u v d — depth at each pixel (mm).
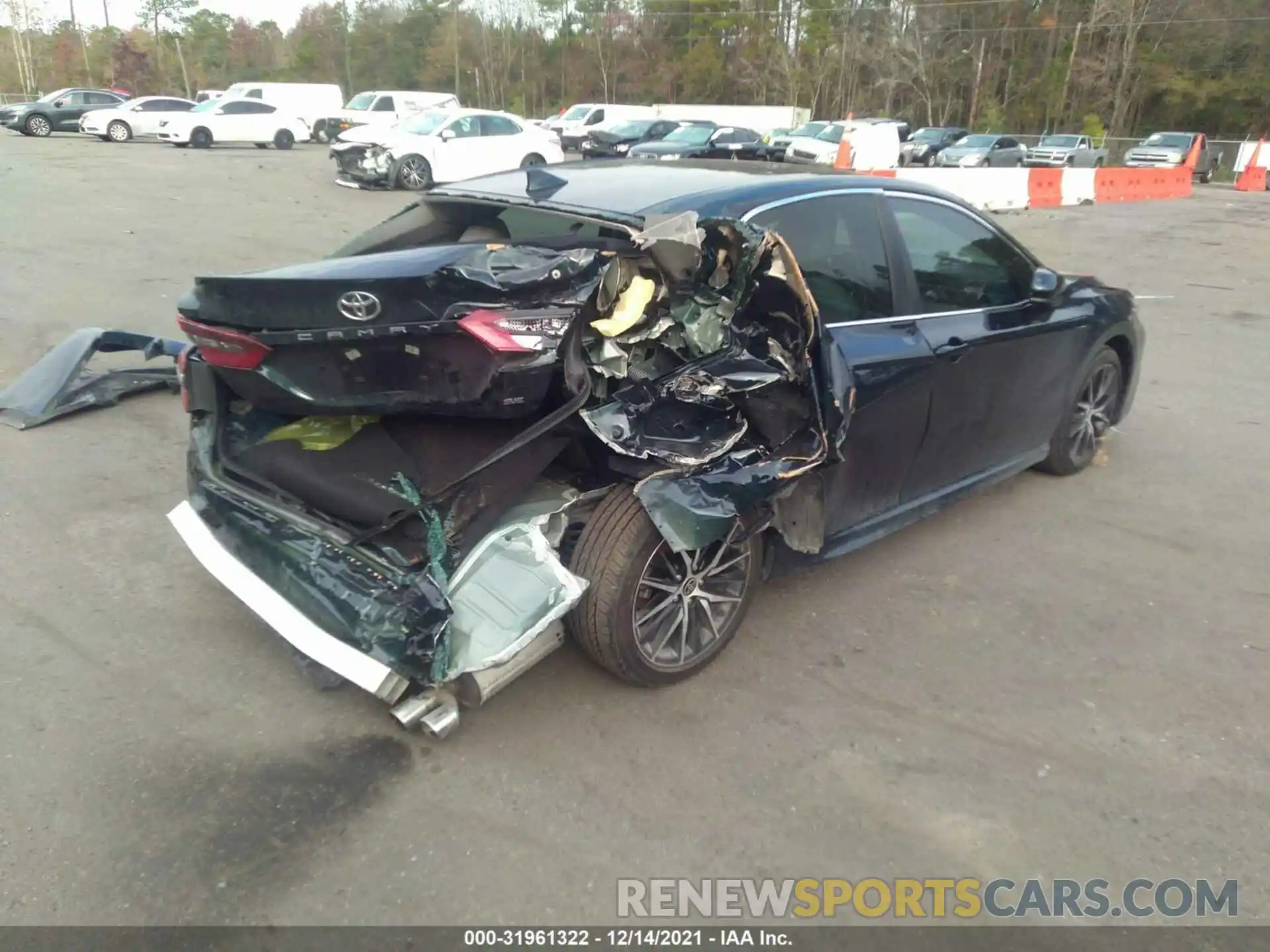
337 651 2848
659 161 4211
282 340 2930
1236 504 5152
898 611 3971
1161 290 11422
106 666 3414
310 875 2553
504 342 2754
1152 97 54375
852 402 3453
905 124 36562
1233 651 3744
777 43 62062
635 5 69938
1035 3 57438
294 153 28266
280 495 3279
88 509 4617
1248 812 2885
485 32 71812
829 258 3727
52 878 2510
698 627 3428
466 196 3863
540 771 2959
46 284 9367
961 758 3084
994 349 4301
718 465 3152
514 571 2912
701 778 2949
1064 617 3957
